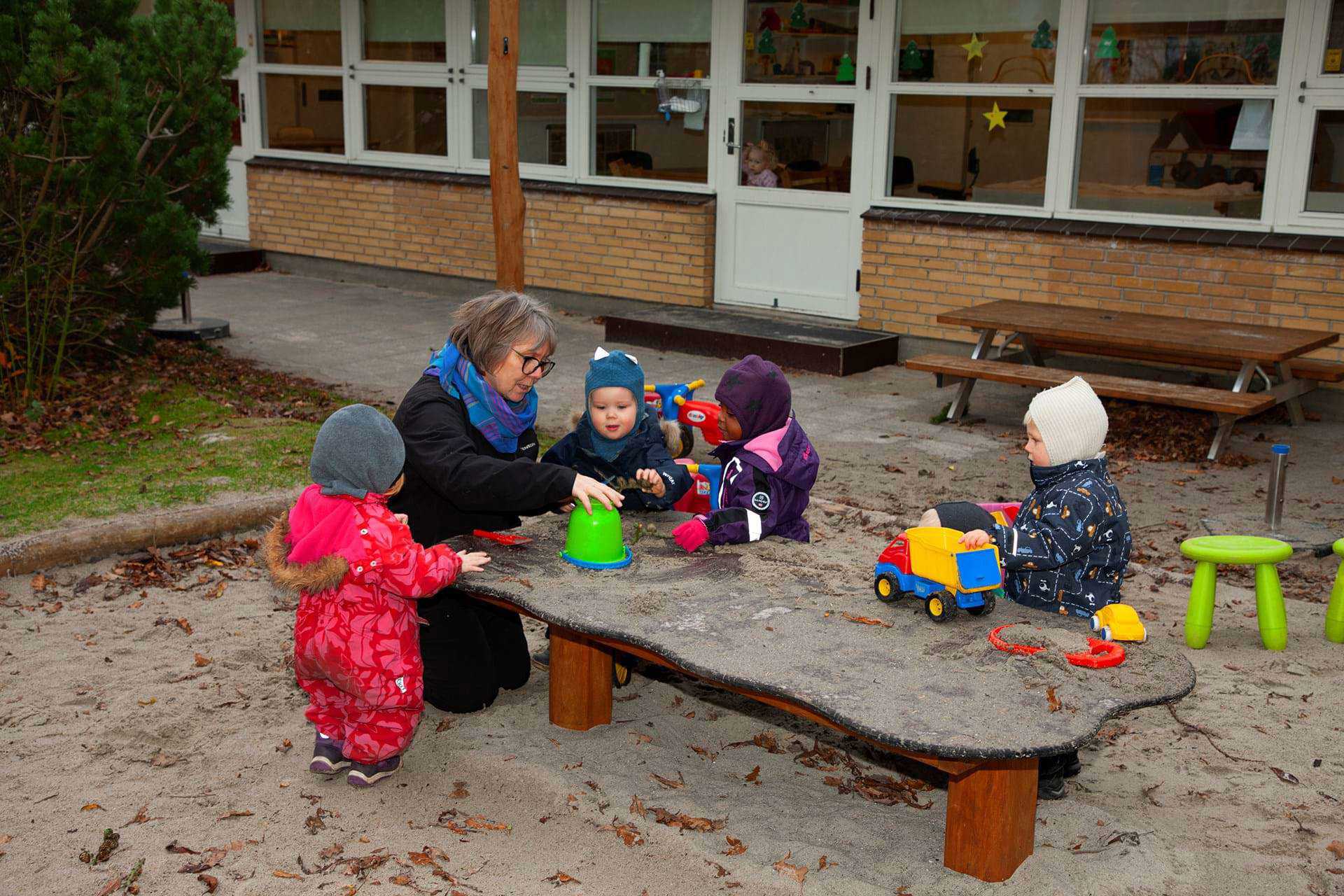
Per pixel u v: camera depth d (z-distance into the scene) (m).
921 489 6.95
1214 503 6.73
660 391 6.68
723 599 3.69
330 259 14.42
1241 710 4.39
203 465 6.86
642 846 3.47
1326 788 3.86
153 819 3.63
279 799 3.74
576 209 12.23
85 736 4.13
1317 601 5.44
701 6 11.20
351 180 13.94
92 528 5.75
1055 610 3.77
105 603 5.30
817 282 11.02
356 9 13.58
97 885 3.30
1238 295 8.79
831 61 10.54
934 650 3.35
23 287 8.22
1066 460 3.79
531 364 3.89
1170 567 5.81
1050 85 9.48
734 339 10.30
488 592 3.71
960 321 8.57
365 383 9.27
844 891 3.22
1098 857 3.38
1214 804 3.76
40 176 8.04
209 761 3.98
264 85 14.68
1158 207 9.26
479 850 3.47
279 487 6.48
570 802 3.68
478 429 4.00
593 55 11.98
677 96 11.48
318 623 3.60
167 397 8.51
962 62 9.91
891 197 10.45
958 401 8.48
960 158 10.07
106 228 8.55
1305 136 8.50
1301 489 6.98
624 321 10.85
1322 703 4.45
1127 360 9.32
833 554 4.23
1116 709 3.02
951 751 2.78
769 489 4.17
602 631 3.42
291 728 4.22
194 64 8.53
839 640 3.41
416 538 4.16
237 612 5.25
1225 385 8.83
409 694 3.68
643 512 4.58
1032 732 2.87
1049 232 9.48
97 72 7.77
